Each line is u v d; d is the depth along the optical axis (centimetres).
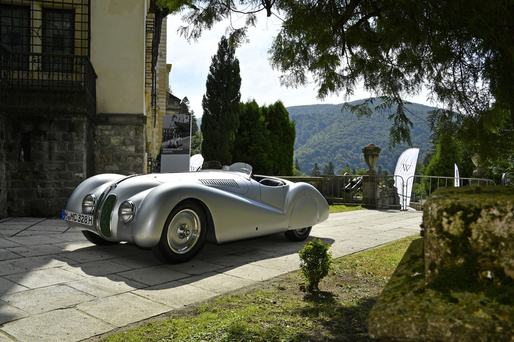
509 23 184
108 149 903
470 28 204
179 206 393
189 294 305
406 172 1392
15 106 754
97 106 901
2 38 850
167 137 823
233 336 225
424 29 258
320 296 309
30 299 281
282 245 532
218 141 1482
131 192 404
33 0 859
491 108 244
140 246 374
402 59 323
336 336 230
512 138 252
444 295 82
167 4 353
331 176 1269
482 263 82
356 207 1160
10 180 757
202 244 417
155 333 227
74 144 781
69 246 481
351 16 354
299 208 535
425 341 79
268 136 1639
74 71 866
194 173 473
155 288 319
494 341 73
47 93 765
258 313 265
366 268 403
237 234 447
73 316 251
